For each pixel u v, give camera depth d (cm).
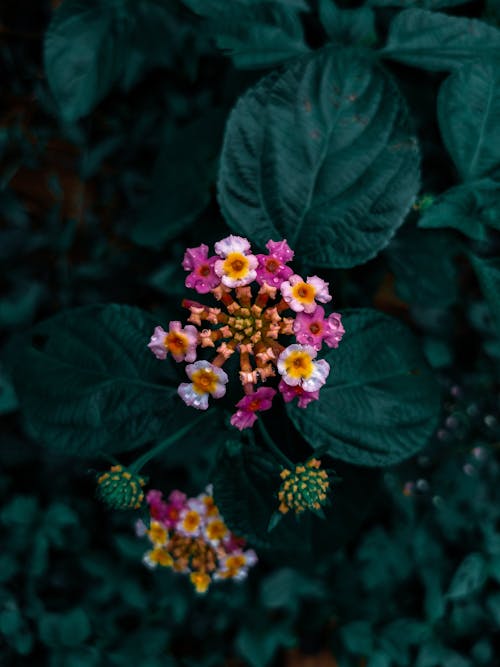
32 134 24
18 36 23
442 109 17
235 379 16
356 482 18
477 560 26
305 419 17
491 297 18
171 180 22
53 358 17
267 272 15
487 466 27
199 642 27
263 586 26
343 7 19
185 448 23
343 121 17
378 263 23
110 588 25
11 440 25
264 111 17
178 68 24
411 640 26
